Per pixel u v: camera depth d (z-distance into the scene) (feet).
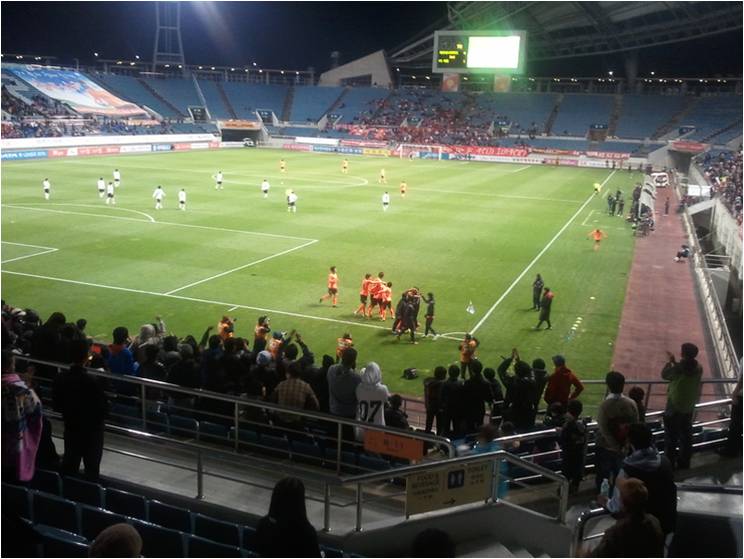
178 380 35.22
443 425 34.91
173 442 28.91
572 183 209.77
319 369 35.65
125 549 14.48
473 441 31.32
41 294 81.00
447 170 240.12
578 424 29.27
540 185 203.41
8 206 137.59
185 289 84.64
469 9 271.28
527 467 24.82
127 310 76.18
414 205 157.79
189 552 20.58
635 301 86.43
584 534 25.85
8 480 23.57
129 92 310.45
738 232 102.22
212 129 316.19
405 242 116.37
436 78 373.40
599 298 87.25
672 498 21.43
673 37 266.77
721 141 249.75
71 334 38.22
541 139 296.51
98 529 22.15
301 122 338.54
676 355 67.82
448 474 24.14
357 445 29.32
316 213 142.10
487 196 176.65
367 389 30.37
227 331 52.54
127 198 152.46
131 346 43.80
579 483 30.50
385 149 295.07
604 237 127.24
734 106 274.98
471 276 95.86
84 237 111.86
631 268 104.01
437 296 85.92
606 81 342.03
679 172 260.21
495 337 71.72
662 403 56.59
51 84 279.28
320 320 75.20
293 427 30.91
